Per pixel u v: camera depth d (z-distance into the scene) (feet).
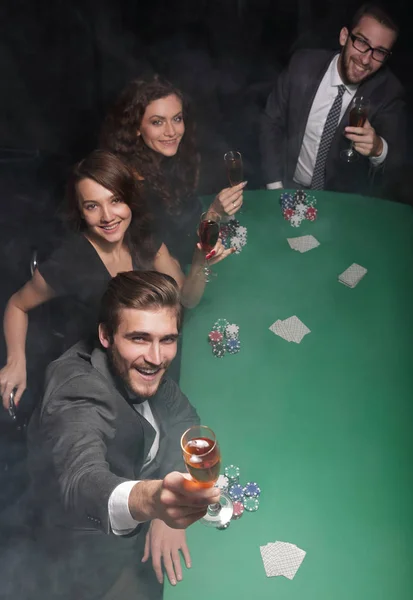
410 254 9.64
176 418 7.23
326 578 6.24
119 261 8.57
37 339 9.95
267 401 7.77
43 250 8.49
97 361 6.42
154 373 6.22
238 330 8.45
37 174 14.84
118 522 5.30
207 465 5.29
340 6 18.08
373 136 10.43
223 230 9.80
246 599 6.11
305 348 8.36
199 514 5.12
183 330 8.59
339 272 9.35
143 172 9.36
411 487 6.95
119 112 9.18
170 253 9.49
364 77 10.60
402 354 8.29
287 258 9.56
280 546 6.43
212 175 14.67
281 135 11.85
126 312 5.96
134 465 6.72
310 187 11.89
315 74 11.04
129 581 7.23
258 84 16.75
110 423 6.24
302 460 7.20
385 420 7.57
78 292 8.32
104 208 7.91
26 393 10.14
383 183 11.60
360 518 6.70
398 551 6.44
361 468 7.12
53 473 7.09
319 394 7.84
